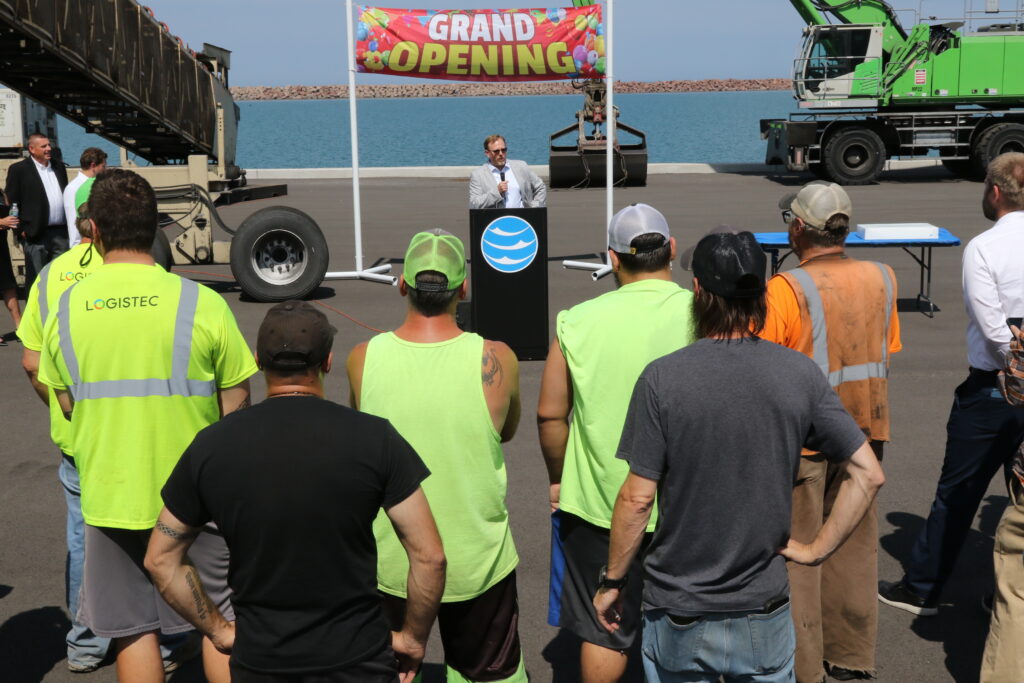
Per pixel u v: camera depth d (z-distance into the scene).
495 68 11.51
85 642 3.69
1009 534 3.18
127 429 2.94
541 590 4.35
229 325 3.05
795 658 3.31
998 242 3.54
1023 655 3.13
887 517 5.03
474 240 7.87
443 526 2.86
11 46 13.08
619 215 3.03
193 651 3.79
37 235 9.06
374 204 21.28
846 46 25.03
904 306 10.12
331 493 2.21
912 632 3.91
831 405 2.47
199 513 2.30
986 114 25.92
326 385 7.59
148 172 11.20
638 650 3.82
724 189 23.56
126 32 16.41
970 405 3.77
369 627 2.30
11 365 8.27
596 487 3.00
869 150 24.33
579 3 19.66
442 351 2.85
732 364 2.43
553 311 10.12
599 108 24.61
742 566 2.44
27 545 4.85
